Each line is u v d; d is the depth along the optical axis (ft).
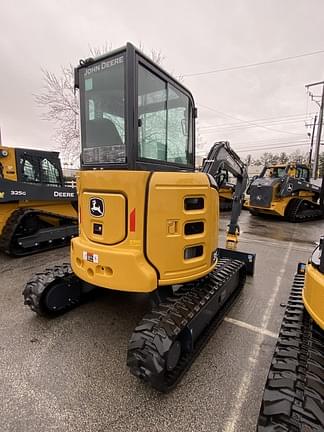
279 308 11.72
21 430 6.02
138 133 7.79
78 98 9.00
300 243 23.94
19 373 7.71
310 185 39.09
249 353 8.71
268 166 42.29
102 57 8.02
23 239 18.75
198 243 8.52
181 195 7.76
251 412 6.57
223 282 10.14
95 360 8.27
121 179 7.45
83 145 8.89
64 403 6.73
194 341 8.32
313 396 4.76
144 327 7.09
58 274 10.61
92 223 8.21
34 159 21.17
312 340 6.09
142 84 7.82
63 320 10.46
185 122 10.15
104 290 12.61
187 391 7.16
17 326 10.03
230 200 47.09
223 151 13.05
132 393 7.07
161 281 7.74
